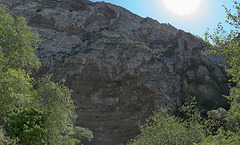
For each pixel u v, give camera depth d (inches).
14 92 482.6
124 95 1957.4
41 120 419.8
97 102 1929.1
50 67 2153.1
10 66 609.9
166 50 2421.3
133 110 1846.7
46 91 491.8
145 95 1916.8
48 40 2443.4
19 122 382.6
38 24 2576.3
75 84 2025.1
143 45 2471.7
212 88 1958.7
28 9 2689.5
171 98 1871.3
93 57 2188.7
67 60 2154.3
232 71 347.3
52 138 443.5
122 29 2878.9
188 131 398.6
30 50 707.4
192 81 1983.3
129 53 2210.9
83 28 2763.3
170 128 410.9
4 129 377.4
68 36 2600.9
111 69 2118.6
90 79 2069.4
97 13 3041.3
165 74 2070.6
